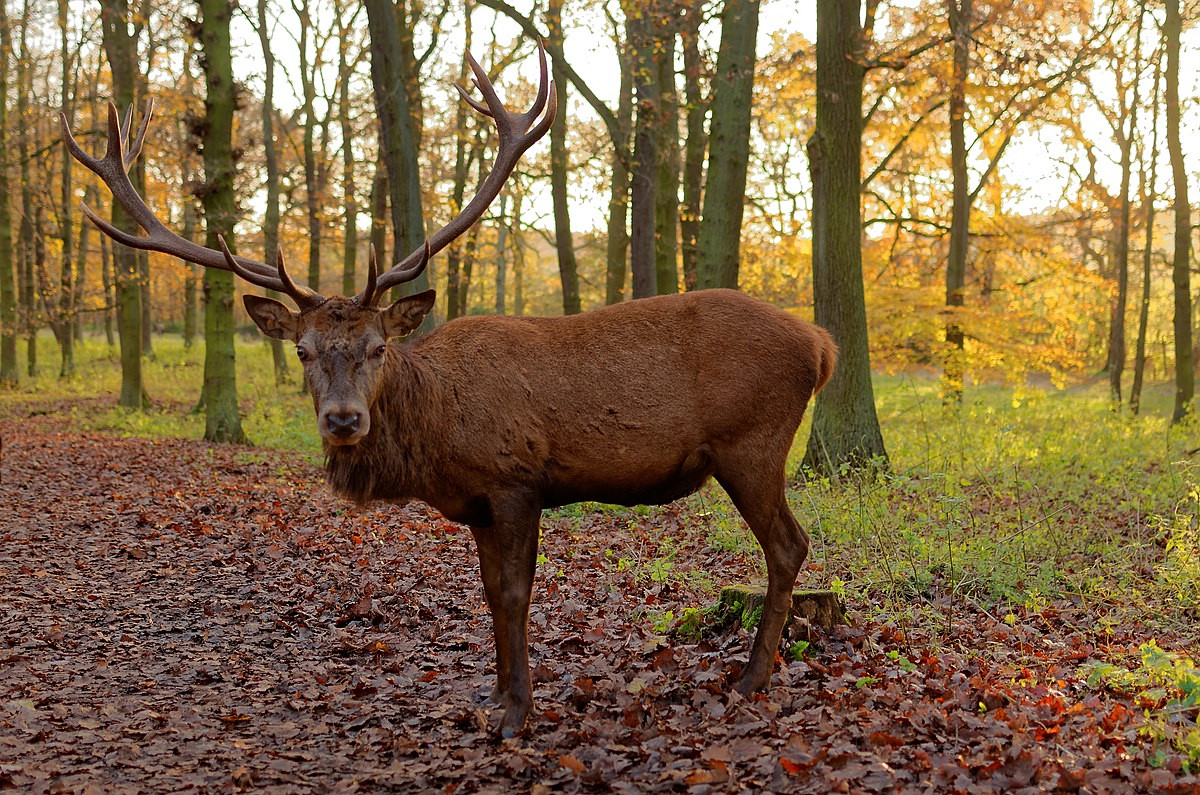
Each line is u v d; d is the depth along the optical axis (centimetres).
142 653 599
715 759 385
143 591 741
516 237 2842
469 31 2258
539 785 379
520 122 561
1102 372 3616
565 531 916
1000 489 963
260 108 2925
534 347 490
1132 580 686
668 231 1666
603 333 495
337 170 2591
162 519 977
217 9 1566
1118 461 1123
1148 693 436
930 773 365
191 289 3556
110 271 3070
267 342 3481
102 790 391
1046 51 1199
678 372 489
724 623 582
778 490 498
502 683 497
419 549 849
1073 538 785
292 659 593
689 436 491
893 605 625
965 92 1650
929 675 503
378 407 471
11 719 473
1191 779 348
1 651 594
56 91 2906
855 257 1102
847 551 741
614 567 779
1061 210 2362
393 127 1270
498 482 478
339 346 461
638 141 1448
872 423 1102
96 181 2805
